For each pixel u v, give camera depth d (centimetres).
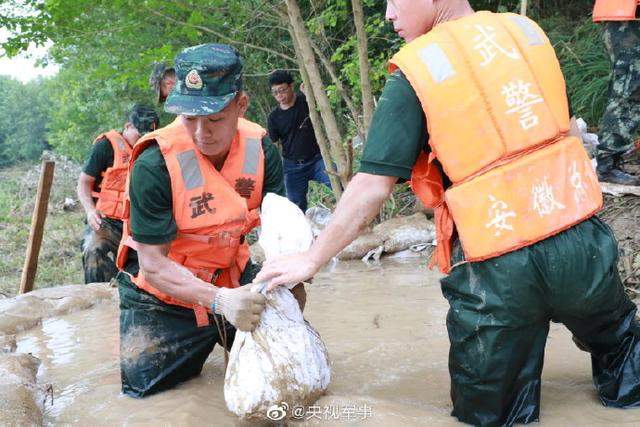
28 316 467
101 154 561
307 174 798
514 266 247
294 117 778
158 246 293
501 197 246
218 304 279
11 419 275
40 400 308
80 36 757
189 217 295
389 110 250
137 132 557
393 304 462
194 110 267
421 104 247
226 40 862
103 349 405
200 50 274
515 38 253
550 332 379
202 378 338
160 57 745
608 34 544
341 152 723
